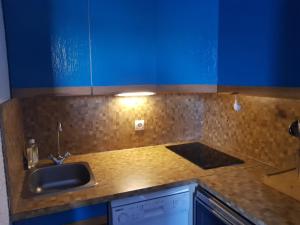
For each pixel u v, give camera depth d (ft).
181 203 4.66
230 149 6.38
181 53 5.08
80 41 4.49
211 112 6.92
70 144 5.87
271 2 3.78
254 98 5.56
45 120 5.56
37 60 4.26
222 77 4.81
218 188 4.25
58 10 4.28
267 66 3.93
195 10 4.94
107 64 4.74
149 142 6.70
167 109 6.77
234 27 4.47
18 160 4.51
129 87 4.95
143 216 4.36
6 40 4.01
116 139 6.30
